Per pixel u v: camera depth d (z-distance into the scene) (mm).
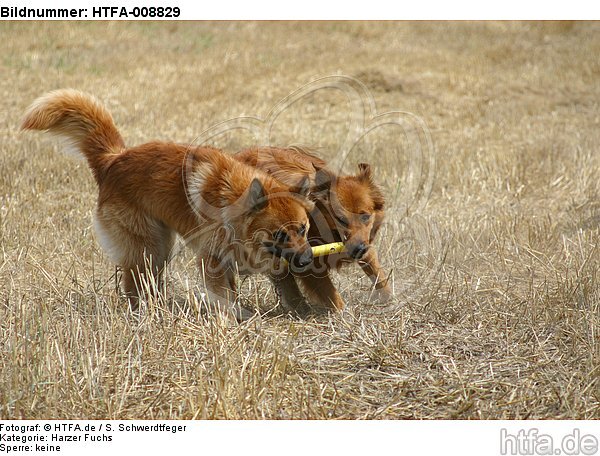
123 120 27422
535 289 14242
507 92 33250
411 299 14234
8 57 35062
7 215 17547
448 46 41688
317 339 12750
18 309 12844
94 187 20672
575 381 11219
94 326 12477
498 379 11367
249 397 10539
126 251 13859
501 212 18906
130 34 41312
